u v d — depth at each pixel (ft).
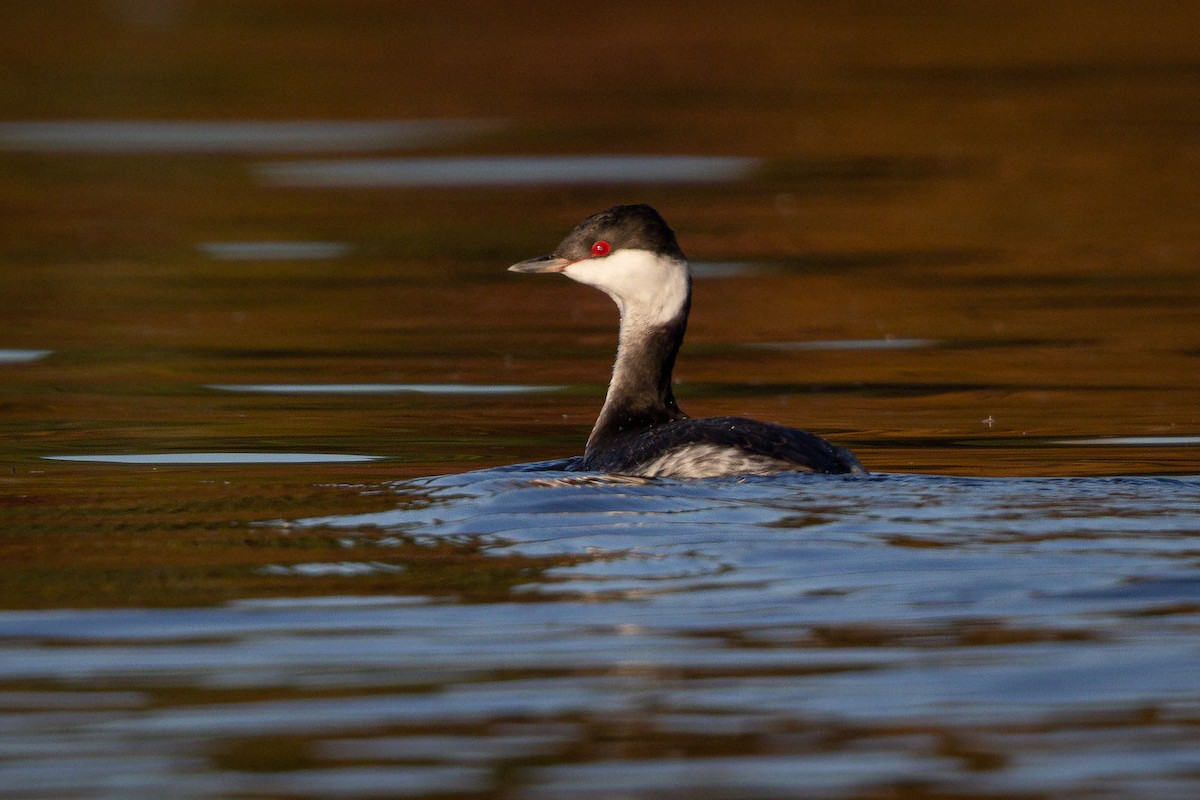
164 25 169.48
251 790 25.16
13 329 72.08
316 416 57.16
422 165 113.70
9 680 29.55
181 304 77.71
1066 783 25.27
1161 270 83.46
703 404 59.98
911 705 28.14
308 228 95.66
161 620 32.60
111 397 59.98
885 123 124.88
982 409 58.39
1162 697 28.30
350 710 28.14
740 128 123.65
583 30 168.04
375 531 39.04
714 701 28.37
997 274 83.25
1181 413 57.11
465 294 80.84
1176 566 34.81
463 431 55.01
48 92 137.80
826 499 40.45
